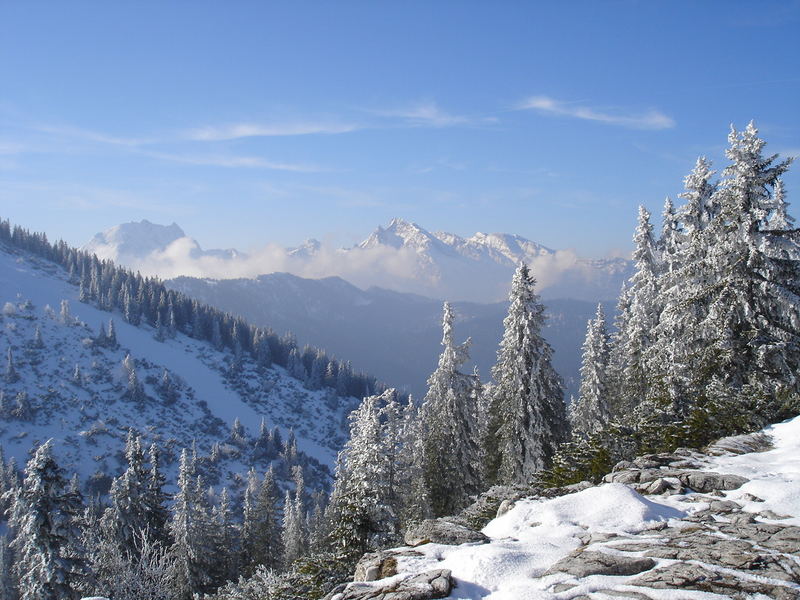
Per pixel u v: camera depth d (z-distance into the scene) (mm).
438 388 31219
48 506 27531
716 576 6289
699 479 10477
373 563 8469
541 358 27547
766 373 18938
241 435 155250
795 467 10398
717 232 20609
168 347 193875
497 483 30688
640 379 31297
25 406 130625
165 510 39250
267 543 49812
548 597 6195
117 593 20281
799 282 19594
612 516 9062
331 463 160375
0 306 175250
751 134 19484
